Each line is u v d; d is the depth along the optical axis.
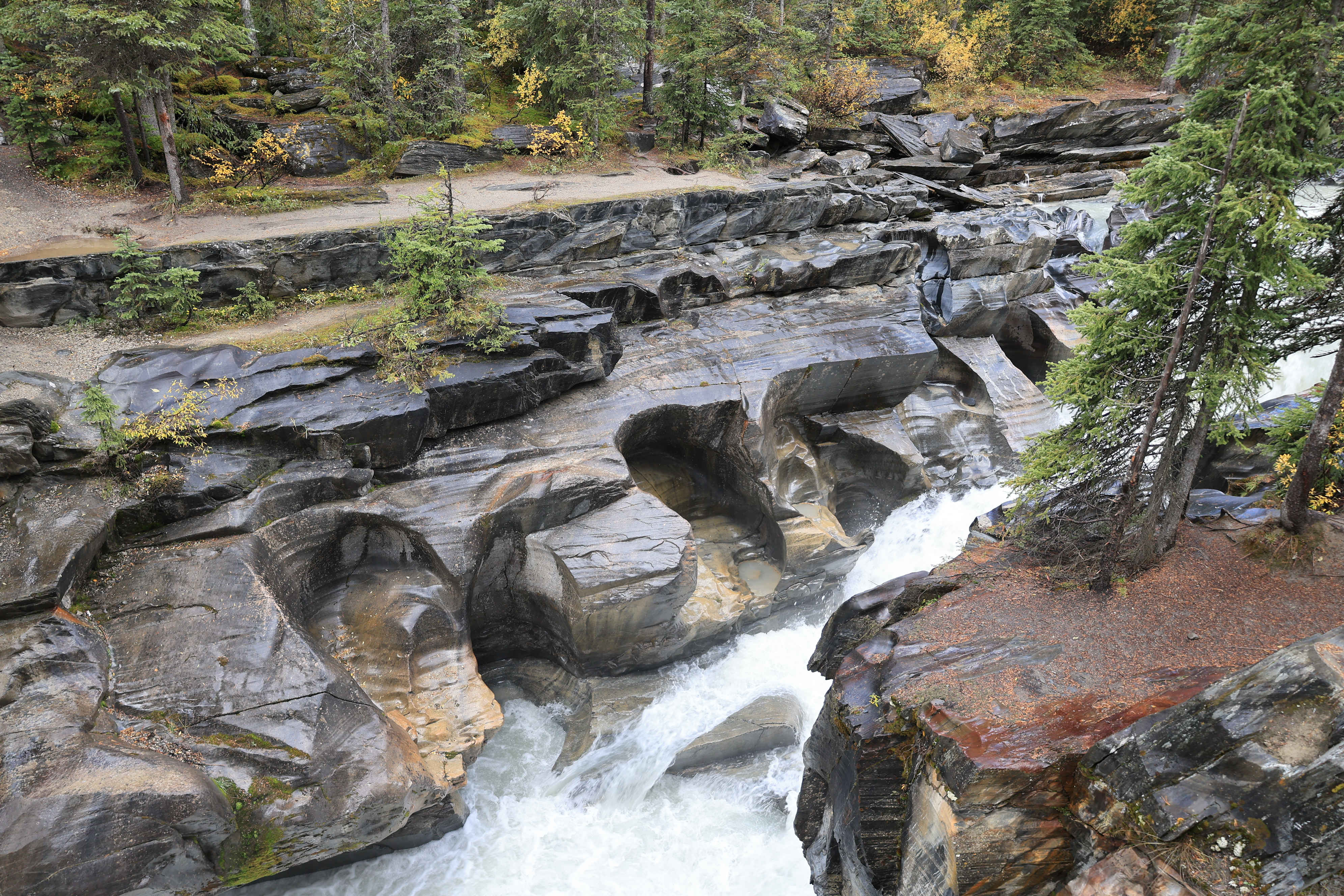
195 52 21.50
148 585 13.05
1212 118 11.05
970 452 23.92
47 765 10.12
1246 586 12.24
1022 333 27.05
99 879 9.66
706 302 23.25
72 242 19.28
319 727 12.19
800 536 19.28
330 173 26.16
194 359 15.71
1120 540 12.46
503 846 14.51
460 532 15.34
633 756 15.96
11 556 12.12
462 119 28.53
